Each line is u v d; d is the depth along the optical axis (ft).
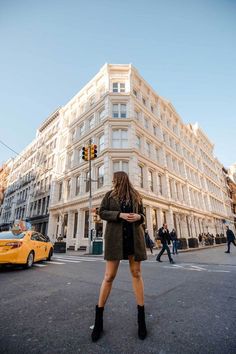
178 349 5.66
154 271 19.22
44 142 108.06
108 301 9.98
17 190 131.85
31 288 12.87
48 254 29.55
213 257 33.47
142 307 6.66
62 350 5.69
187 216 88.63
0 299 10.56
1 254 19.93
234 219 161.38
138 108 71.00
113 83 72.74
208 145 149.38
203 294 11.18
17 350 5.70
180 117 104.83
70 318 7.95
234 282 14.10
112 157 59.47
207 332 6.68
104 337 6.41
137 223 7.22
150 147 72.33
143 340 6.21
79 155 76.02
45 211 87.66
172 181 81.76
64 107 95.40
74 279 15.57
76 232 66.95
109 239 6.91
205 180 120.78
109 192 7.79
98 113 72.02
